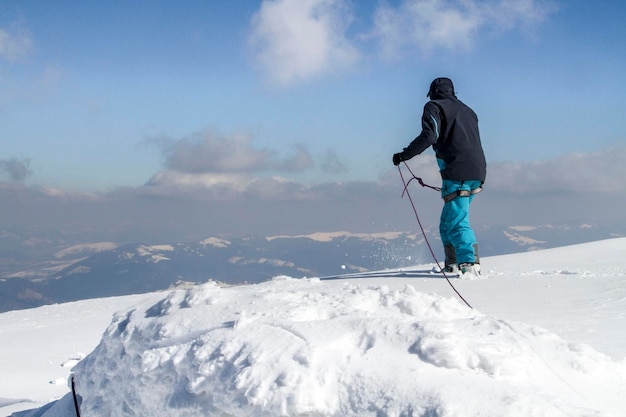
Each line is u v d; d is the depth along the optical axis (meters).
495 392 2.03
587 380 2.40
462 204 7.93
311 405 2.17
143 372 2.73
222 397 2.35
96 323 7.39
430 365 2.21
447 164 7.74
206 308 2.90
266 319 2.63
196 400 2.49
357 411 2.12
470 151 7.63
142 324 2.99
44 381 4.79
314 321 2.55
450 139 7.64
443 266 8.91
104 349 3.16
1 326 8.12
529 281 7.32
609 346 3.87
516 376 2.20
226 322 2.70
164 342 2.80
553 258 10.46
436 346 2.24
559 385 2.25
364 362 2.27
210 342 2.56
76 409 3.26
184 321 2.84
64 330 7.17
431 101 7.60
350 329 2.45
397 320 2.45
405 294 2.98
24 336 7.07
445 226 8.11
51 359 5.57
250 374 2.30
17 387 4.66
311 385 2.21
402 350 2.30
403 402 2.06
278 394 2.21
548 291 6.58
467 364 2.23
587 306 5.59
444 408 1.97
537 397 2.03
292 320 2.60
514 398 1.99
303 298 2.96
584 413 2.00
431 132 7.47
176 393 2.57
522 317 5.23
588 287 6.64
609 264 9.16
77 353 5.72
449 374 2.16
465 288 7.11
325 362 2.28
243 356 2.39
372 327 2.42
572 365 2.45
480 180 7.80
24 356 5.82
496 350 2.30
